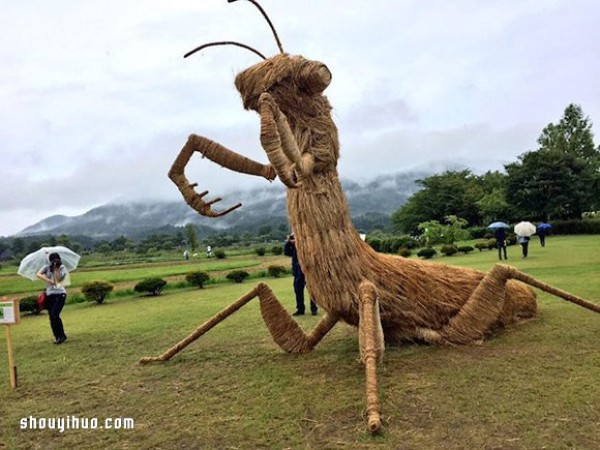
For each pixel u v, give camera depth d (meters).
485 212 44.66
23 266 7.57
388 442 3.04
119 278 21.20
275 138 3.42
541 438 2.96
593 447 2.82
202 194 4.39
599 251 18.03
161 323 8.28
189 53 4.52
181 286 15.66
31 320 10.45
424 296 4.95
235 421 3.58
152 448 3.27
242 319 7.83
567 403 3.45
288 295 11.32
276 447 3.11
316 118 4.35
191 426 3.55
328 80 4.29
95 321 9.27
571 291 7.95
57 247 8.20
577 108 45.28
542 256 17.09
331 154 4.40
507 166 42.59
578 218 41.19
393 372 4.33
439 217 50.62
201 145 4.38
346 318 4.65
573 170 40.53
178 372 4.95
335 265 4.44
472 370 4.25
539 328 5.55
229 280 16.67
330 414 3.55
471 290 5.19
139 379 4.82
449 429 3.16
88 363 5.69
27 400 4.46
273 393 4.09
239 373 4.74
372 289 4.25
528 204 40.59
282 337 5.28
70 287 18.56
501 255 19.00
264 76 4.21
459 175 54.72
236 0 4.29
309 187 4.39
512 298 5.73
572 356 4.50
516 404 3.48
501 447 2.88
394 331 5.02
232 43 4.54
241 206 4.45
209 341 6.28
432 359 4.61
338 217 4.48
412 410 3.51
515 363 4.38
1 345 7.26
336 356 5.07
